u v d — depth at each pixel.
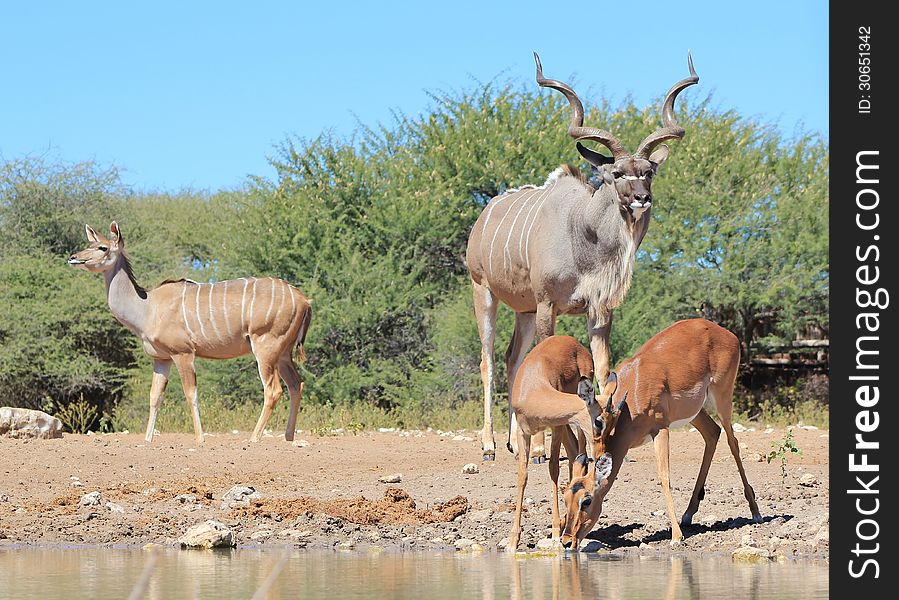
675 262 49.25
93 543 18.67
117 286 34.31
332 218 56.28
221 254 56.97
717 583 14.25
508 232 26.62
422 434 38.19
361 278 52.34
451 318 49.84
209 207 81.44
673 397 17.97
